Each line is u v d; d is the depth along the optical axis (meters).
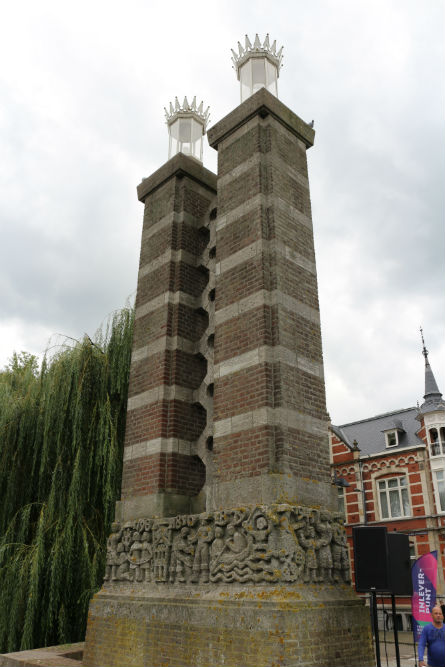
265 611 7.19
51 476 14.01
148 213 13.48
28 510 13.43
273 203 10.23
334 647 7.43
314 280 10.48
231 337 9.80
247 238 10.24
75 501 12.98
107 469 13.55
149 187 13.62
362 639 7.89
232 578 7.96
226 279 10.38
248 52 12.79
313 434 9.05
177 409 10.76
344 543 8.60
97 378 14.96
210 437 10.47
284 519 7.80
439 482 29.17
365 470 32.34
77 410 13.97
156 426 10.64
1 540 13.14
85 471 13.59
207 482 10.09
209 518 8.80
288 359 9.16
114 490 13.57
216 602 7.90
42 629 11.84
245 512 8.22
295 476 8.41
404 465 30.80
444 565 27.47
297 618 7.14
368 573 7.56
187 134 14.62
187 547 8.99
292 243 10.29
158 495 9.99
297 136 11.70
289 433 8.62
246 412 8.98
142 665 8.56
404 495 30.45
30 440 14.72
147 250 12.99
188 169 13.05
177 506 10.05
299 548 7.81
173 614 8.46
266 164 10.73
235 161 11.24
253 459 8.57
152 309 12.07
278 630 6.96
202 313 11.93
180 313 11.57
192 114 14.87
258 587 7.59
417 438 31.55
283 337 9.24
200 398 10.86
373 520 30.89
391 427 32.75
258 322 9.35
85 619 12.12
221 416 9.43
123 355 15.09
